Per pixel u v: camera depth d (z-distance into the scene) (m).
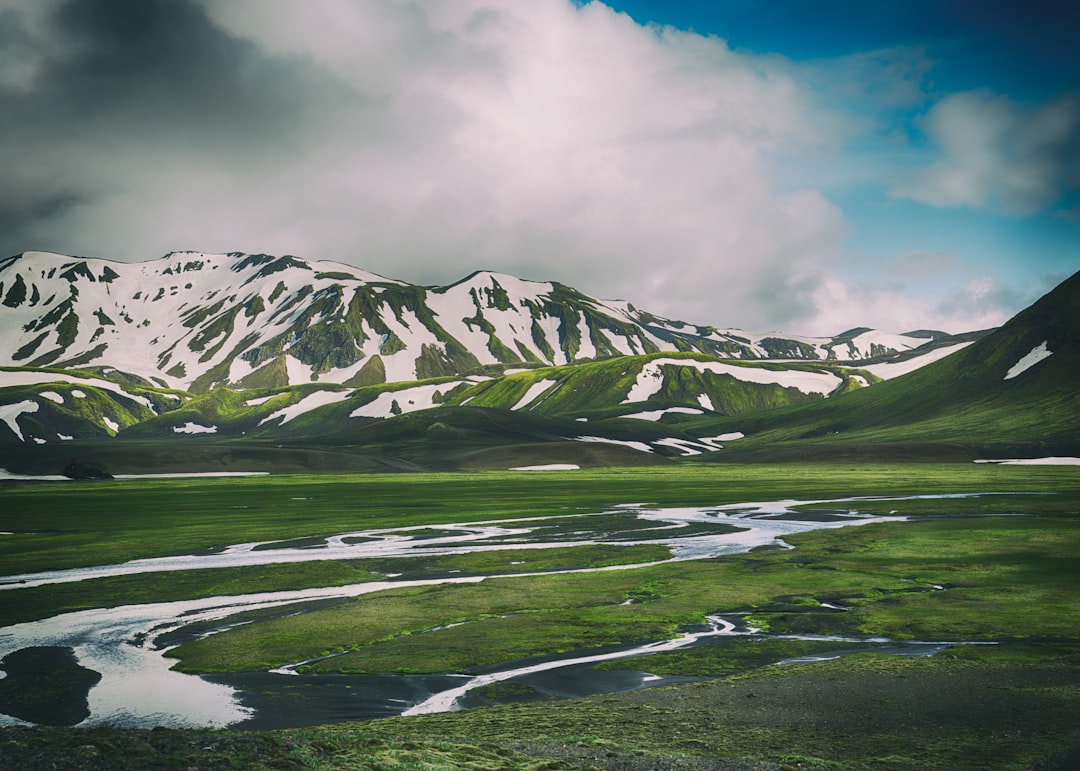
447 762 20.50
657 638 43.44
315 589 61.28
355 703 32.66
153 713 31.56
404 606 53.12
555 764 20.86
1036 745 23.88
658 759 22.09
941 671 33.66
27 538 92.81
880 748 23.84
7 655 41.81
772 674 33.97
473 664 38.66
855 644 41.00
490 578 64.94
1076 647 39.06
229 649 42.34
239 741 20.48
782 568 66.56
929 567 64.94
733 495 152.88
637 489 174.12
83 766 17.67
